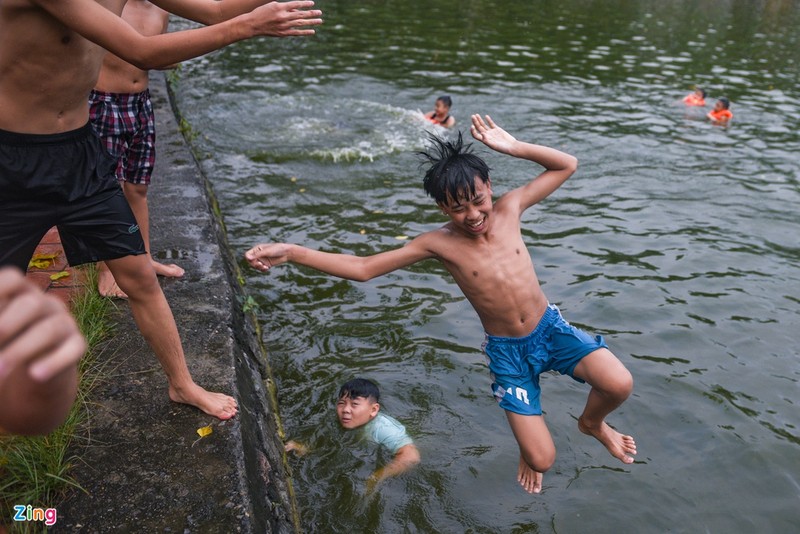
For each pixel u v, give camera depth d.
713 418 5.00
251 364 4.79
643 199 8.62
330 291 6.45
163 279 5.12
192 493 3.25
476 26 17.92
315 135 10.21
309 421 4.86
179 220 6.00
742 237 7.74
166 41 2.83
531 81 13.41
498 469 4.53
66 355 1.04
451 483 4.41
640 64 15.37
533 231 7.72
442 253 4.01
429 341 5.77
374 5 19.58
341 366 5.43
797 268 7.11
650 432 4.88
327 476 4.41
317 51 14.77
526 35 17.36
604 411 3.95
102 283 4.66
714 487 4.45
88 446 3.47
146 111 4.59
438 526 4.10
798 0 25.31
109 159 3.34
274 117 10.87
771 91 13.82
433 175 3.79
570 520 4.18
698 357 5.65
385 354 5.59
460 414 4.99
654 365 5.53
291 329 5.86
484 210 3.78
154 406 3.76
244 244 7.18
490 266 3.95
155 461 3.42
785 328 6.07
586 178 9.13
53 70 2.92
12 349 1.03
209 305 4.84
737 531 4.14
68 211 3.16
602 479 4.47
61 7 2.71
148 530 3.05
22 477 3.18
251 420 4.05
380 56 14.64
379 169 9.19
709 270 6.99
